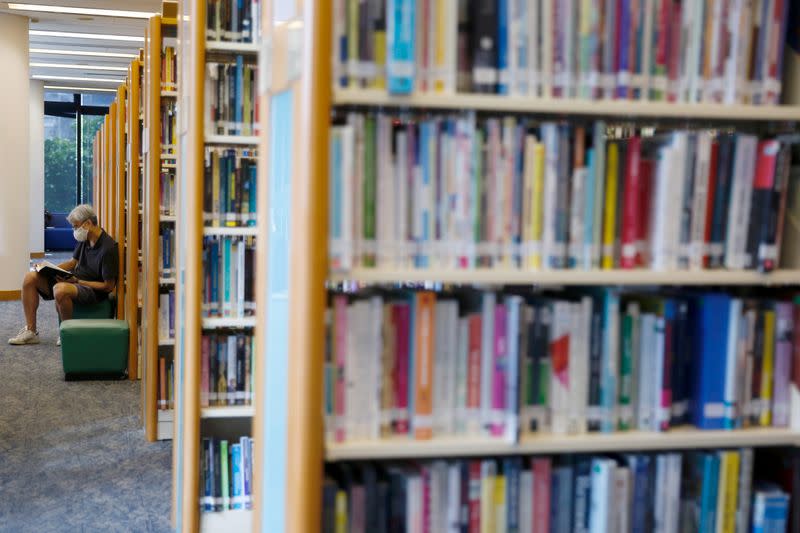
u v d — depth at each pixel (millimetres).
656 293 2404
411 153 2061
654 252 2229
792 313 2318
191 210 3855
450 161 2080
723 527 2316
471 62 2123
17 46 11477
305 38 1958
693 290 2486
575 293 2357
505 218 2121
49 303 12031
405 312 2104
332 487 2080
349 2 1993
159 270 5566
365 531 2111
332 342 2041
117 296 8547
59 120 21219
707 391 2281
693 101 2207
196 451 3836
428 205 2076
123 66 15750
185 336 3990
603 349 2225
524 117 2381
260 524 2480
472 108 2104
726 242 2250
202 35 3812
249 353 3973
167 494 4559
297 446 1998
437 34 2049
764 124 2570
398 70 1995
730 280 2234
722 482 2295
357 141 2020
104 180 12594
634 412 2271
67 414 6191
